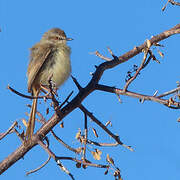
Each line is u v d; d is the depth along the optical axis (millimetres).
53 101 7918
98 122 8195
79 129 7820
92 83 8828
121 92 8258
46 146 7715
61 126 8266
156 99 7641
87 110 8336
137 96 7957
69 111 8336
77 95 8609
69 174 7203
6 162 7902
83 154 7539
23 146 8023
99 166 7180
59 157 7305
